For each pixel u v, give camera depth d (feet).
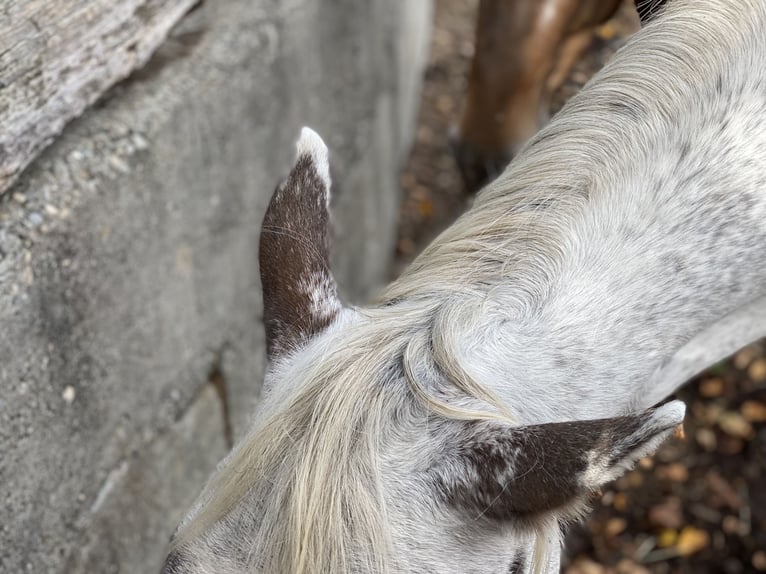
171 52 3.44
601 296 2.01
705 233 2.09
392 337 1.82
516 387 1.87
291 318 1.94
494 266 2.00
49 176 2.69
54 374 2.69
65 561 2.85
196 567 1.68
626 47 2.26
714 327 2.38
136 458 3.22
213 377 3.80
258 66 3.80
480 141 3.91
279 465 1.67
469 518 1.68
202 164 3.44
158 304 3.25
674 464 4.75
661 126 2.10
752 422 4.89
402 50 6.47
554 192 2.07
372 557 1.56
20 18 2.44
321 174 2.10
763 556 4.42
